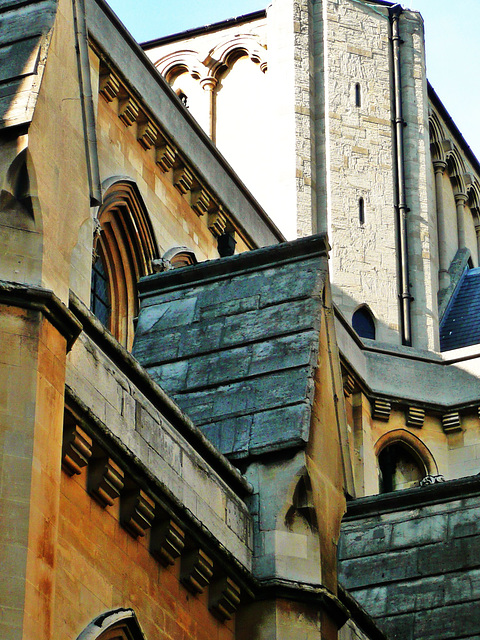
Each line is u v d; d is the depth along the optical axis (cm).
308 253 4528
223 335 4447
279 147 9512
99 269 6662
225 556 3869
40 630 3031
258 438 4162
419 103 9944
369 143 9681
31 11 3619
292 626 3959
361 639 4416
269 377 4288
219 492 3969
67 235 3453
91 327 3581
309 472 4119
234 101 9850
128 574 3566
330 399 4331
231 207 7488
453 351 9031
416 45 10088
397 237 9531
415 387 8875
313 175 9506
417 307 9394
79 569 3378
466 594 5038
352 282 9294
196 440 3953
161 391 3825
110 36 6581
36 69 3488
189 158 7138
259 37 9912
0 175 3356
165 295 4662
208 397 4309
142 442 3681
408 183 9725
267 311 4444
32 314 3275
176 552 3716
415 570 5141
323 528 4134
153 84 6900
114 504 3566
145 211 6738
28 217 3362
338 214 9419
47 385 3250
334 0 9950
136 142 6838
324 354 4366
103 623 3381
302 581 4025
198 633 3803
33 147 3391
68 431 3400
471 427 8825
